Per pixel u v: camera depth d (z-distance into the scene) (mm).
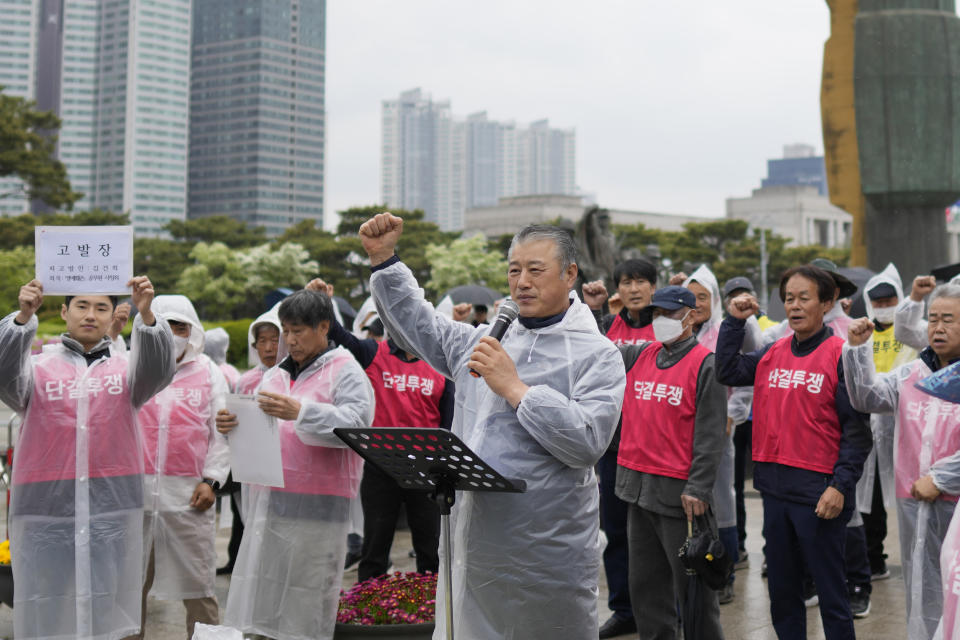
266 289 57375
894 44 12930
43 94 128250
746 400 6289
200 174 135625
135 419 4391
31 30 127312
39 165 36812
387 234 3529
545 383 3312
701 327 6707
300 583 4527
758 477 4613
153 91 128000
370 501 5797
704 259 60562
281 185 133750
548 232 3355
